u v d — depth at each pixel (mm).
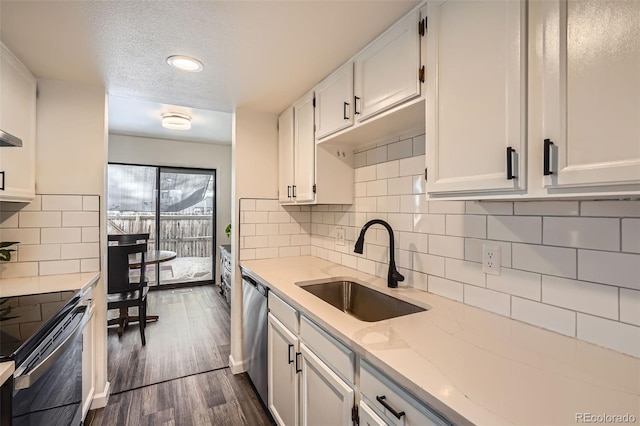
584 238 954
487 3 915
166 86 2025
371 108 1468
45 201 1904
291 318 1562
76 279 1828
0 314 1285
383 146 1842
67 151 1955
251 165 2541
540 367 817
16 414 979
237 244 2480
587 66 693
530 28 809
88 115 2006
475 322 1132
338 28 1389
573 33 718
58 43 1507
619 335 878
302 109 2186
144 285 3053
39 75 1849
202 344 2971
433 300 1394
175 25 1370
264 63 1712
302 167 2176
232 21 1345
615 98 651
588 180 686
